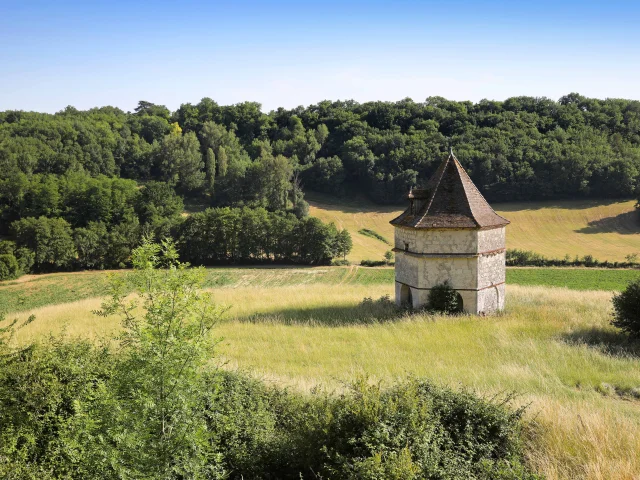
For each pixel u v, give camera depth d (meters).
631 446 8.50
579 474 7.88
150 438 6.93
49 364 10.08
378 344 18.95
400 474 6.57
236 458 8.55
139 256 7.29
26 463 8.07
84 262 71.88
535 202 85.94
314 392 11.36
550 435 8.95
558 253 67.88
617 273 56.81
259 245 75.06
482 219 24.28
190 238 74.75
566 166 84.94
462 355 17.25
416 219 24.72
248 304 28.31
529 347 17.80
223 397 10.09
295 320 23.58
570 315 22.53
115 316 25.91
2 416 8.73
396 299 26.78
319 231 72.56
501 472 7.30
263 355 17.62
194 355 7.00
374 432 7.53
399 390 8.85
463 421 8.93
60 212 78.31
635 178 83.06
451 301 23.91
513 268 60.50
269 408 10.73
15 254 68.50
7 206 78.44
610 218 78.75
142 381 6.87
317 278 64.69
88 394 8.91
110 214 79.88
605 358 16.19
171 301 7.16
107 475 6.80
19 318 26.33
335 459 7.50
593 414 9.73
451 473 7.16
